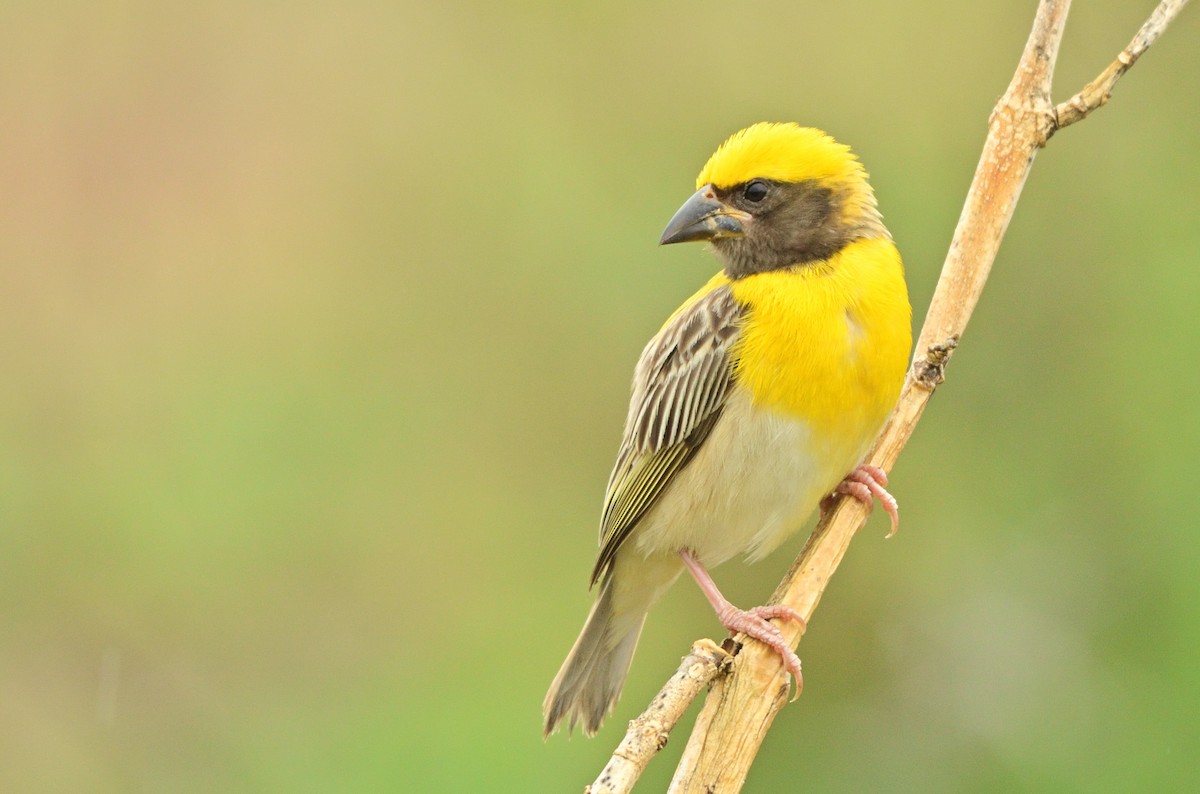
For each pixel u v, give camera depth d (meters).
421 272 15.19
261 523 14.38
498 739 12.84
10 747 13.36
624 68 15.22
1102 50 13.53
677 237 9.15
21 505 14.40
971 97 14.27
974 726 12.23
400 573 14.27
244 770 13.12
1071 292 13.10
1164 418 12.35
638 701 12.91
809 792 12.27
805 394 8.61
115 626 13.95
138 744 13.45
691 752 7.29
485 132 15.39
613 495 9.55
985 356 13.12
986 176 8.48
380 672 13.78
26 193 15.34
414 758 12.81
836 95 14.62
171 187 15.50
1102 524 12.36
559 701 9.55
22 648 13.88
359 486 14.55
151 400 14.96
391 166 15.45
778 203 8.96
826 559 8.41
